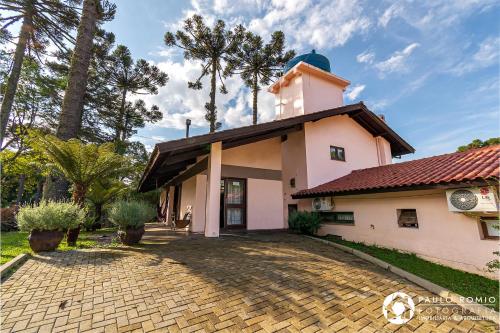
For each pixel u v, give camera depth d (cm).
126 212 641
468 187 471
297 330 257
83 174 796
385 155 1241
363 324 277
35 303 297
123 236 632
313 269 454
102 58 1686
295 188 1056
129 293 330
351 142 1166
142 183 1172
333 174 1065
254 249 593
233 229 950
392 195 662
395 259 550
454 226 519
